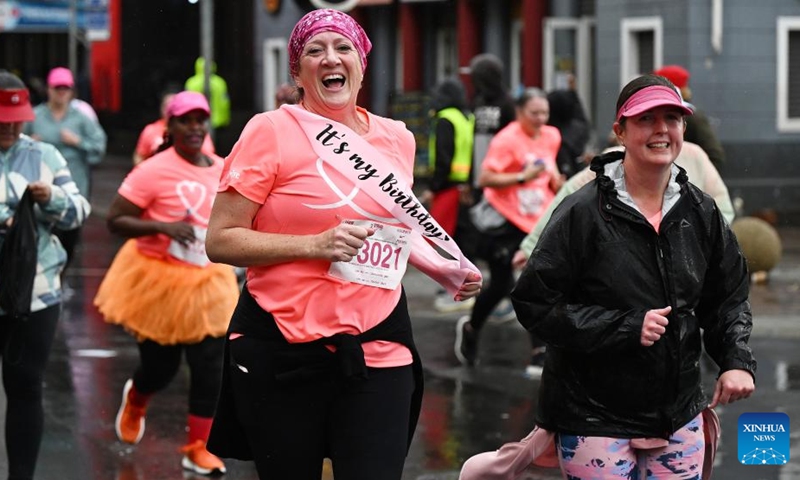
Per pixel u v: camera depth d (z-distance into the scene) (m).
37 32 85.50
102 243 40.44
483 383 20.89
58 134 29.73
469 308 28.00
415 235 10.43
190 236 15.90
